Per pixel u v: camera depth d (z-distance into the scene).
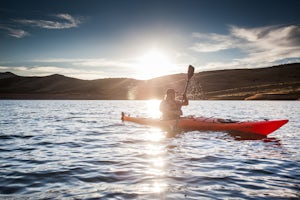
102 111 27.67
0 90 166.75
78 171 5.11
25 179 4.61
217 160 6.05
